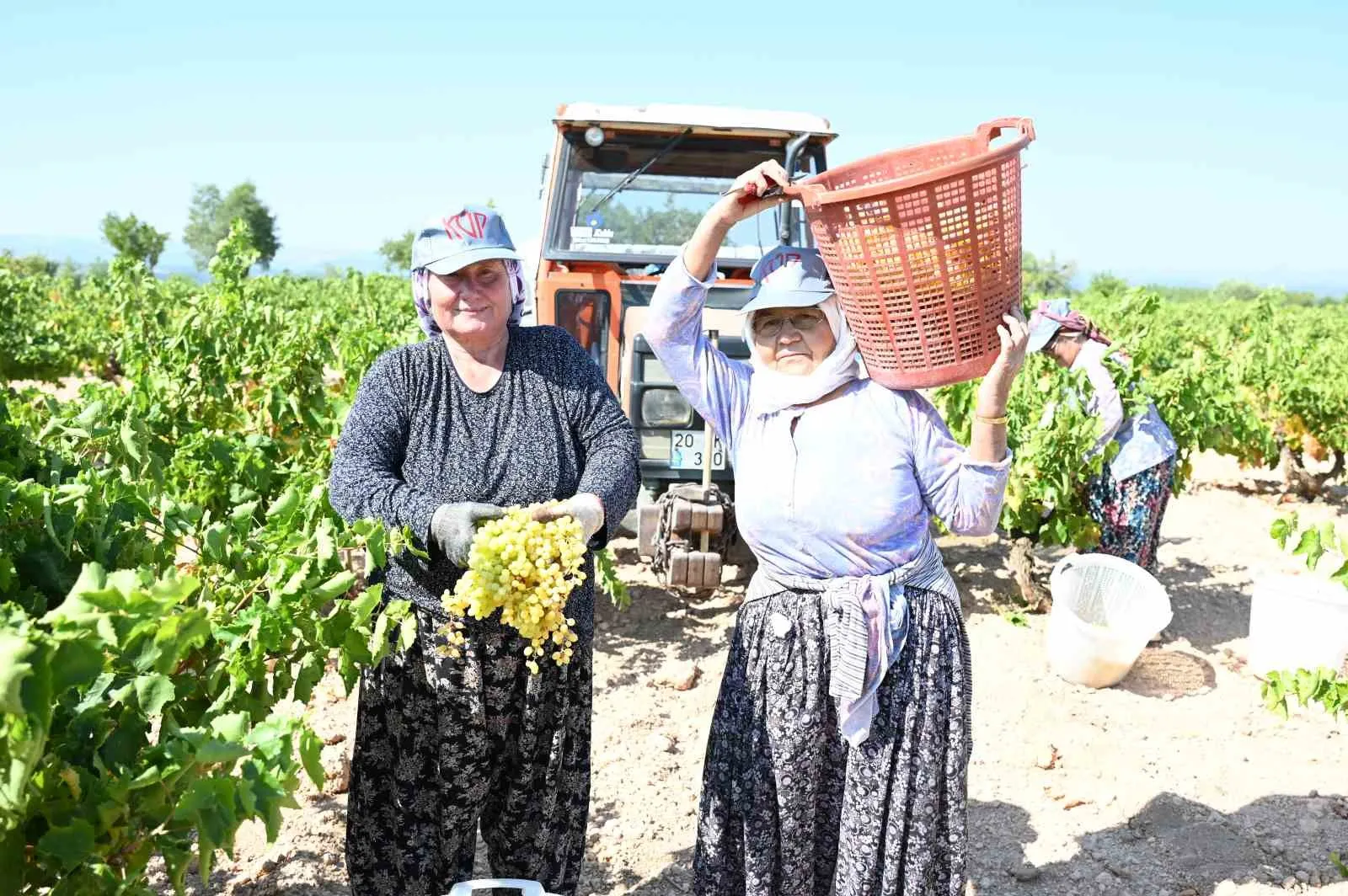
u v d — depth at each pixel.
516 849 3.04
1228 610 6.64
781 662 2.83
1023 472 5.97
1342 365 10.89
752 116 6.66
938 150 2.78
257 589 2.54
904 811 2.79
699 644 5.85
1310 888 3.66
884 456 2.79
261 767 1.81
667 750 4.62
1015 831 4.03
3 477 2.35
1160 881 3.71
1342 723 5.00
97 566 1.61
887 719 2.78
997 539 8.20
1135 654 5.27
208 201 126.31
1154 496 5.90
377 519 2.69
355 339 7.64
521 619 2.50
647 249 6.80
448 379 2.85
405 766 2.88
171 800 1.84
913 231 2.54
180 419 5.97
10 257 32.41
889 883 2.83
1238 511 9.38
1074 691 5.30
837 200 2.56
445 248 2.69
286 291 24.39
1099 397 5.77
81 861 1.75
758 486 2.87
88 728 1.89
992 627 6.15
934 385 2.72
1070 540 6.09
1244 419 9.41
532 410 2.87
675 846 3.86
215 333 6.64
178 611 2.23
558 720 2.93
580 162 6.74
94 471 2.87
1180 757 4.62
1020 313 2.66
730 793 2.90
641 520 6.31
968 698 2.86
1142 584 5.50
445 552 2.63
